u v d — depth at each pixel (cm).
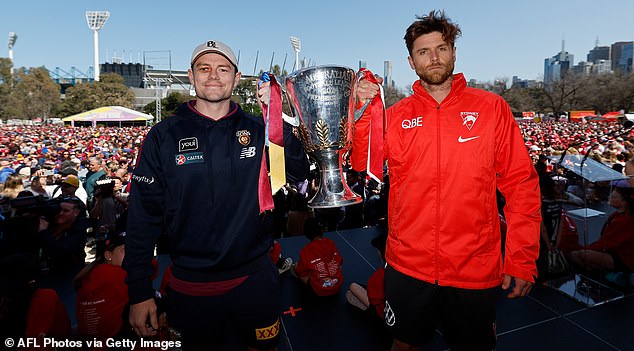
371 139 180
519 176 171
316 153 171
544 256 407
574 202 427
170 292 188
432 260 177
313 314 368
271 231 196
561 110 6519
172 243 181
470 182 171
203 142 176
